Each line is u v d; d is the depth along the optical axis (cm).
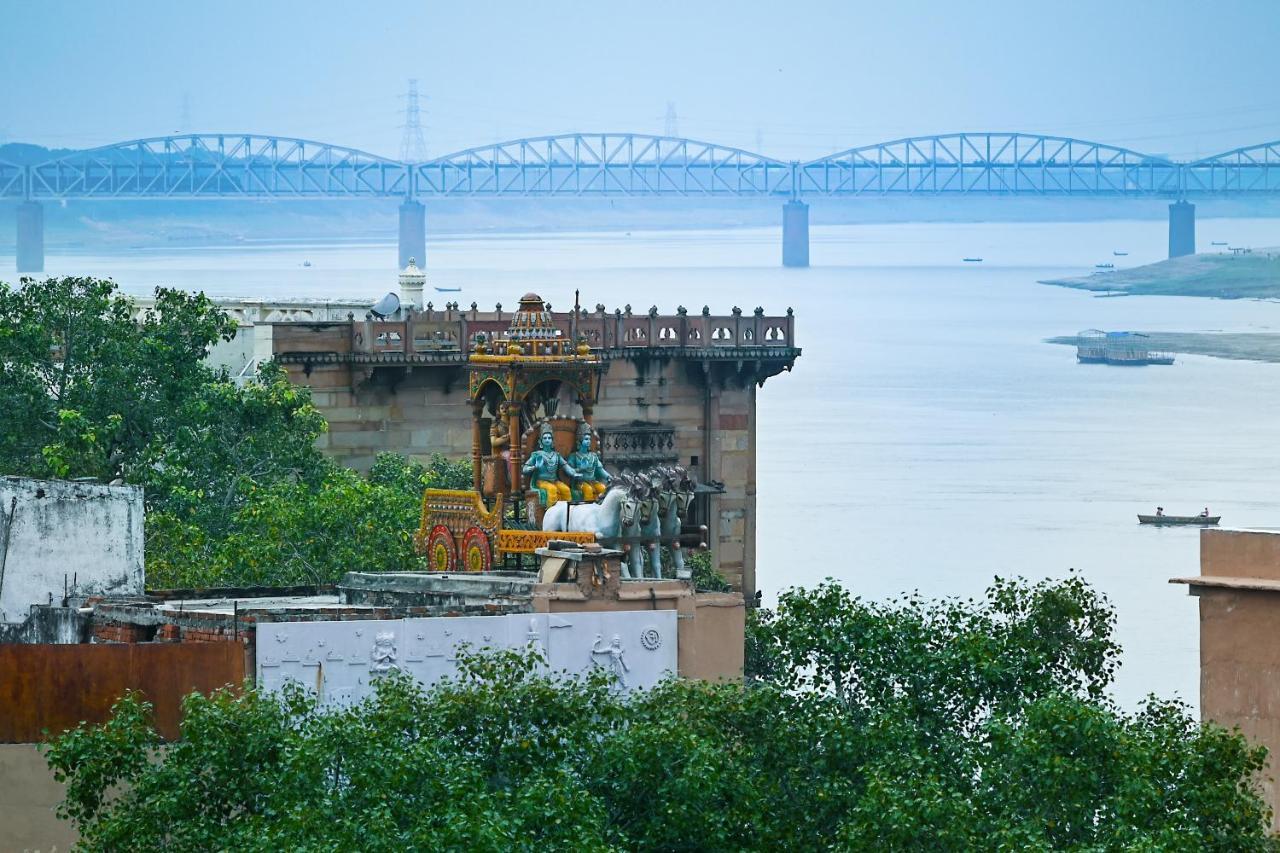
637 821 8638
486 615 9906
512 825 8150
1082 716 8825
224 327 18150
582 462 12025
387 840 8044
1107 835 8625
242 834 8194
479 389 12175
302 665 9594
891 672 9519
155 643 9581
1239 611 10631
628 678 10019
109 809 9075
